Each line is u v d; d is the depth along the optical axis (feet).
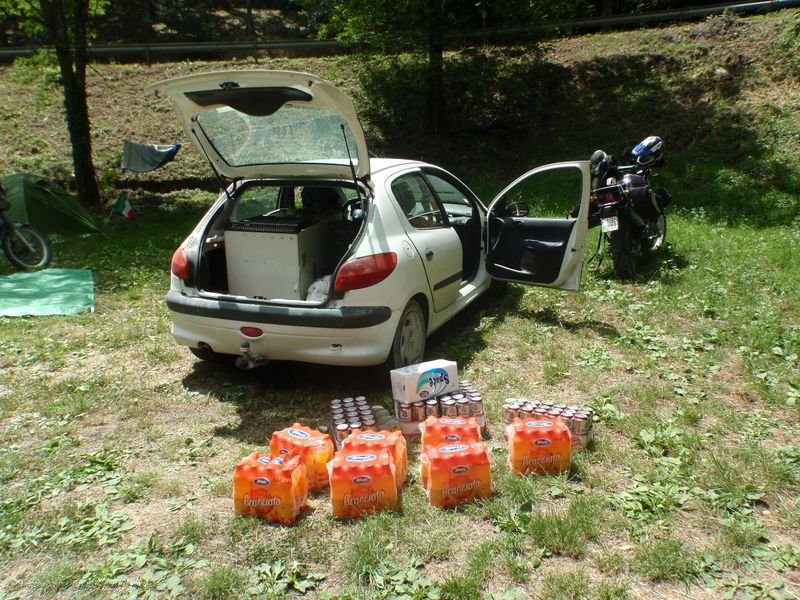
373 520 10.98
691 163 44.09
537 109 56.13
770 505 11.30
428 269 17.15
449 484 11.37
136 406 15.99
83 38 44.52
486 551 10.08
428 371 14.42
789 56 51.31
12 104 58.18
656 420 14.33
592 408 14.92
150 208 45.68
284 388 16.93
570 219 20.10
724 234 30.81
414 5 50.03
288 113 15.21
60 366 18.66
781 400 15.10
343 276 14.98
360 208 17.47
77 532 11.05
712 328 19.67
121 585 9.83
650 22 65.36
